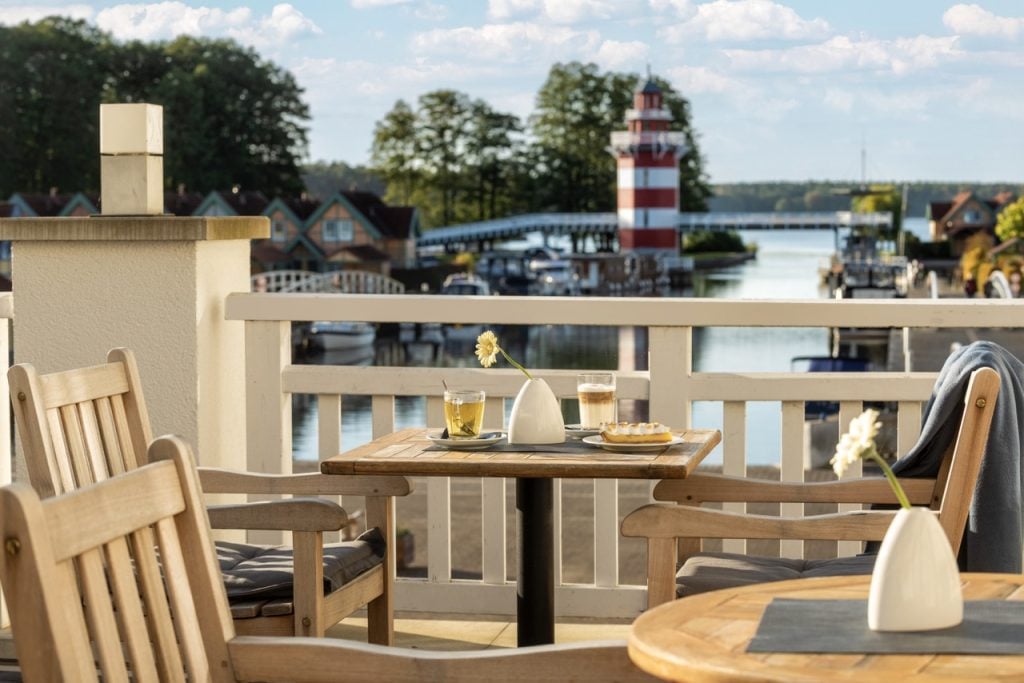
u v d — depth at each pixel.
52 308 3.70
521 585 2.80
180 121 85.75
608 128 97.50
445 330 66.25
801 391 3.45
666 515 2.41
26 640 1.37
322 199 93.50
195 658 1.66
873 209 104.00
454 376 3.59
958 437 2.49
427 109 96.38
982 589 1.75
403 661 1.68
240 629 2.54
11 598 1.36
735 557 2.79
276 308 3.68
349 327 58.78
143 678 1.56
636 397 3.51
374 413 3.64
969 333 30.64
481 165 96.56
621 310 3.47
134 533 1.59
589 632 3.44
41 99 83.06
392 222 86.25
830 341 56.47
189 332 3.63
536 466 2.56
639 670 1.66
